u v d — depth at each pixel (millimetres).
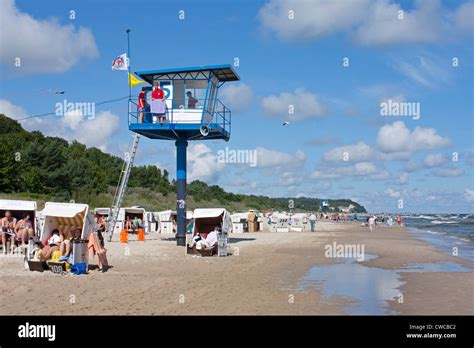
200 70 29250
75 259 17219
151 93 29547
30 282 15211
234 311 12258
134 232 42000
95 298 13328
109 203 71375
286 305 13078
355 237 44625
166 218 47000
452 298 14258
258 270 19938
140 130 29703
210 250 24469
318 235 47969
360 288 15852
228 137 32156
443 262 23609
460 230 65062
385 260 24406
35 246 18297
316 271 19953
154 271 18766
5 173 63250
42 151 73312
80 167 79750
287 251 28938
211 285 15914
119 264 20406
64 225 18797
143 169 108062
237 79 31406
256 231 56094
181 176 30391
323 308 12805
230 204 111375
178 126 29250
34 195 64312
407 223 101500
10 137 81688
